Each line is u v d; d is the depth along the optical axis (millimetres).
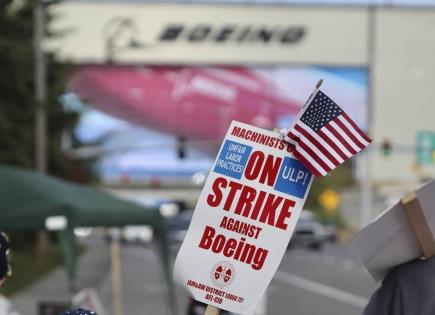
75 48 98688
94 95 98312
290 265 41656
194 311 11578
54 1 33344
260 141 4059
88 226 10984
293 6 101438
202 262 4039
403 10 102312
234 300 4008
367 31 102000
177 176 99812
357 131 3922
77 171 49938
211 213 4062
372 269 3980
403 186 101000
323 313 21312
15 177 10711
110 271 37438
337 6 102062
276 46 101375
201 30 100812
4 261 4602
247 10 101625
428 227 3795
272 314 20938
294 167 4008
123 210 11859
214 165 4094
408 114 102875
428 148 64812
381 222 3873
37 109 32250
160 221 12688
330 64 101812
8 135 31547
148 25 100375
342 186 100875
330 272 36719
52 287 28422
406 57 102625
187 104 99750
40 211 10406
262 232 4008
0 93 31984
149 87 99375
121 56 99188
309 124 3963
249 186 4039
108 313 20828
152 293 26625
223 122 100000
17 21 33062
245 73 101125
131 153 99250
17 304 22922
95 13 98938
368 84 102188
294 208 3992
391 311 3877
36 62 32531
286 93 101375
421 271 3838
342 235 79000
